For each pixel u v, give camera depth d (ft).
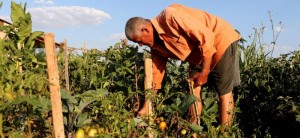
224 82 11.88
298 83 13.87
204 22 11.59
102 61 18.08
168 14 10.70
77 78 17.43
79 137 9.25
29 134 8.81
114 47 17.46
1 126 7.63
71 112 9.29
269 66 15.33
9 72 7.68
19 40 8.36
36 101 7.57
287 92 14.03
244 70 15.78
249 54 17.37
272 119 13.78
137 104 11.82
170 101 13.26
